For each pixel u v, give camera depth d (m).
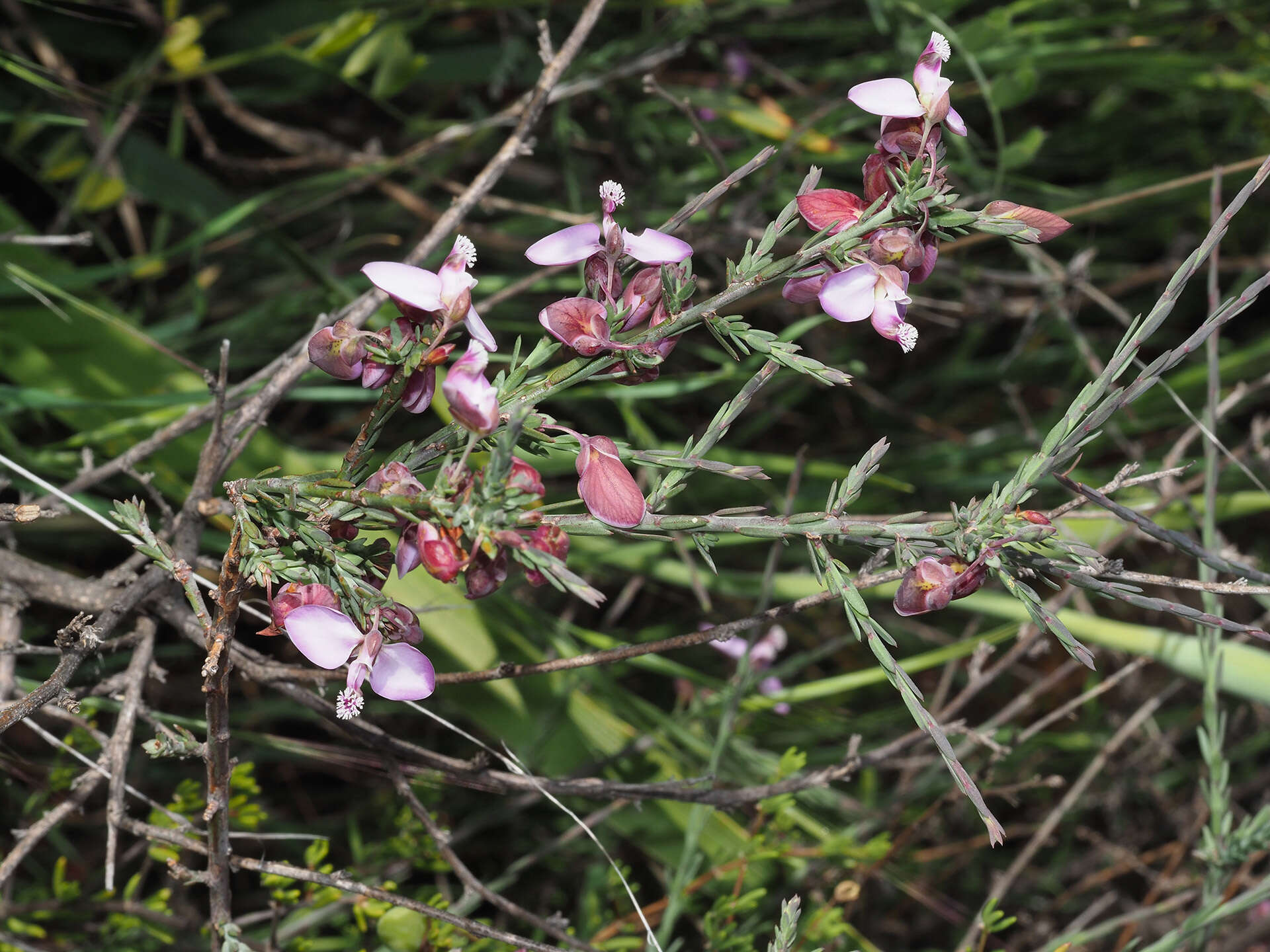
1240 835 0.58
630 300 0.47
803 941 0.63
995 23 0.80
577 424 0.88
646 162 0.88
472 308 0.46
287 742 0.56
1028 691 0.67
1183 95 1.00
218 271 0.87
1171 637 0.63
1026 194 0.96
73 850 0.67
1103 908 0.82
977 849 0.89
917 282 0.47
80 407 0.59
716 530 0.48
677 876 0.60
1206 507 0.61
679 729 0.68
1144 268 1.06
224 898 0.52
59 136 0.81
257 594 0.58
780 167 0.74
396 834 0.74
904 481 0.95
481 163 0.92
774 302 0.83
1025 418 0.89
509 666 0.52
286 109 0.92
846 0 0.95
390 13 0.78
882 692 0.93
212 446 0.53
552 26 0.88
